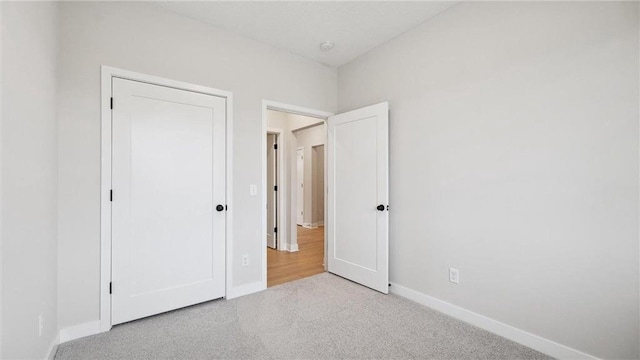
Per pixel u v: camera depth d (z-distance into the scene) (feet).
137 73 6.93
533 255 5.89
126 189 6.77
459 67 7.22
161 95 7.32
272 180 15.33
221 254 8.28
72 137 6.11
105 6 6.57
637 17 4.71
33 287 4.49
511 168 6.22
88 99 6.31
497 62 6.47
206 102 8.05
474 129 6.89
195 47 7.88
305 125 14.23
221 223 8.27
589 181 5.18
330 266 10.88
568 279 5.43
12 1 3.72
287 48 9.66
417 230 8.25
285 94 9.76
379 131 8.96
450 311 7.38
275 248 15.10
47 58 5.22
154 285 7.17
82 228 6.23
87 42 6.33
